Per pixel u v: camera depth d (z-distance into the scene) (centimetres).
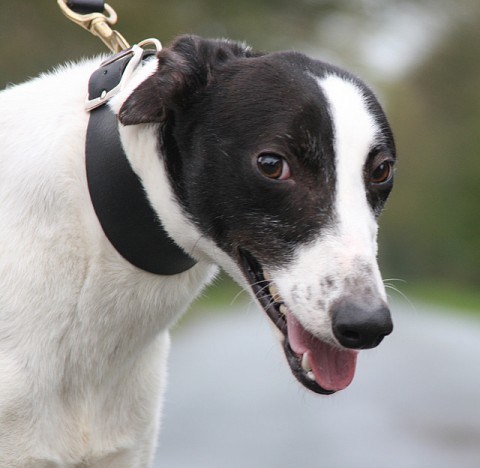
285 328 645
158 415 754
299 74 646
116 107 663
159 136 655
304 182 632
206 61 657
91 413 709
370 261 616
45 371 680
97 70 692
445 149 7931
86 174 667
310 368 632
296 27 2720
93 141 667
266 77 646
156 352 739
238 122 639
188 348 2273
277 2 2698
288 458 1391
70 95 692
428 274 8281
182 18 2664
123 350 703
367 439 1506
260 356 2200
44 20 2612
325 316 611
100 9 801
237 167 639
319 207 629
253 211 640
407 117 7719
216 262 675
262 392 1806
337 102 636
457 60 7631
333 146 630
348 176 631
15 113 698
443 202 8075
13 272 670
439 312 3853
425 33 3030
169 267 682
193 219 660
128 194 664
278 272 636
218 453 1398
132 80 673
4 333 673
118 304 686
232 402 1716
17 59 2642
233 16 2678
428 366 2177
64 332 681
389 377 2019
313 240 626
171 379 1895
